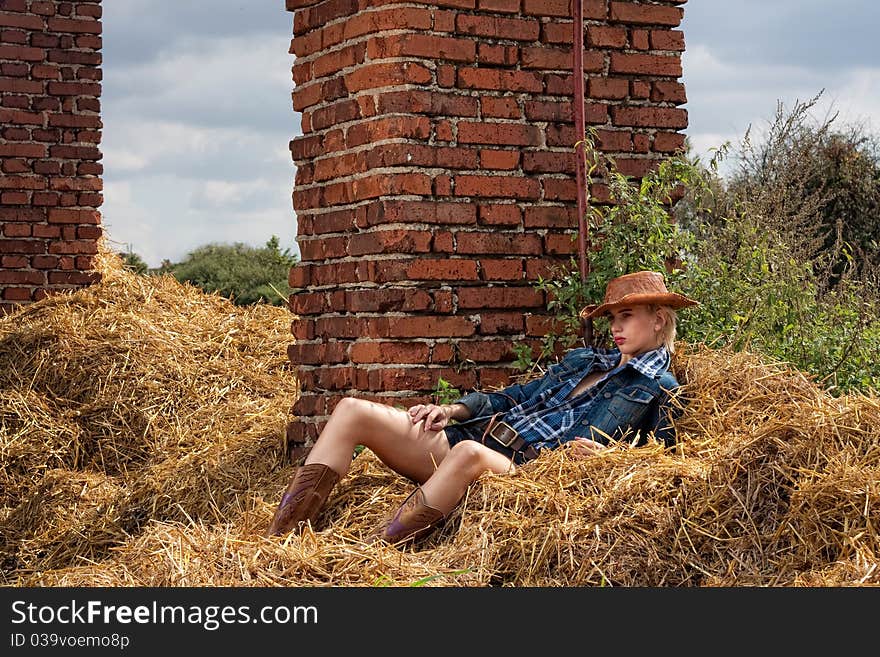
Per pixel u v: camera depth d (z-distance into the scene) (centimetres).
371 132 516
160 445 667
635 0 560
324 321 548
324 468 437
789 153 649
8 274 902
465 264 521
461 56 520
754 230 563
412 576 373
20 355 739
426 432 453
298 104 567
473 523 396
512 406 473
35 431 660
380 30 513
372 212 514
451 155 516
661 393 449
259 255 1722
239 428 668
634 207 527
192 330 814
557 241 540
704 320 542
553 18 542
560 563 371
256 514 466
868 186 1216
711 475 388
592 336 530
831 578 335
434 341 519
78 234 921
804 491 362
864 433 383
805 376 467
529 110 535
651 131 564
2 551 552
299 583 368
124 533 521
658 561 370
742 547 369
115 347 742
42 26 918
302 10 563
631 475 395
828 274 633
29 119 912
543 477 410
